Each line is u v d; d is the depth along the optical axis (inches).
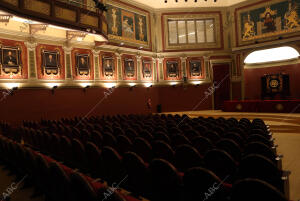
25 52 486.0
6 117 447.8
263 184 70.9
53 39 532.4
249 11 743.7
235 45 779.4
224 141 159.3
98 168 152.6
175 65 796.0
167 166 100.6
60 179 101.8
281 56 748.6
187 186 92.7
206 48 799.1
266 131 248.8
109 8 653.9
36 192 151.5
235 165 121.0
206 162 131.0
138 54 727.7
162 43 790.5
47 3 397.4
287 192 112.6
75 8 446.0
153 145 163.0
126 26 701.9
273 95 737.0
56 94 530.9
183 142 188.5
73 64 569.6
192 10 794.8
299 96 702.5
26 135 281.9
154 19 787.4
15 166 180.5
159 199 111.3
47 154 231.6
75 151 177.3
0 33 449.7
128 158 121.0
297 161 224.1
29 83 486.6
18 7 352.8
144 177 116.3
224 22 792.9
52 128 301.0
